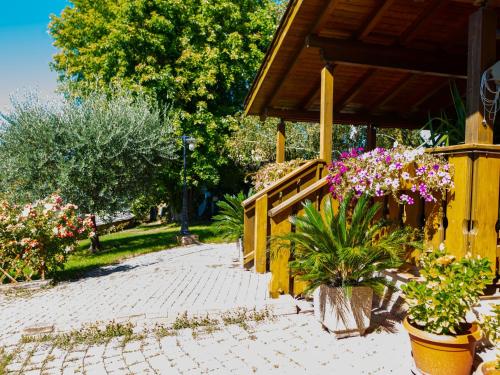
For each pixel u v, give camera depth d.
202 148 16.83
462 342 2.50
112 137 10.51
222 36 16.44
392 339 3.43
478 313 3.08
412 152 3.54
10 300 5.46
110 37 14.21
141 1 14.36
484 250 3.29
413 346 2.74
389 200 4.31
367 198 3.82
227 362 3.10
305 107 7.94
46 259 6.46
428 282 2.77
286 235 3.71
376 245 3.43
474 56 3.43
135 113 11.46
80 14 16.03
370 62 5.12
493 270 3.31
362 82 6.89
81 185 10.41
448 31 5.26
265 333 3.68
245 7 17.69
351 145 13.81
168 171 15.95
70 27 16.39
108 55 14.76
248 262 6.39
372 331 3.60
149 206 20.17
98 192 10.64
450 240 3.46
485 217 3.29
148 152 11.13
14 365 3.20
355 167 3.97
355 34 5.24
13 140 10.20
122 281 6.21
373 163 3.76
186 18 15.83
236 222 7.44
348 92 7.43
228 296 4.75
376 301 4.28
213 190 21.34
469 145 3.23
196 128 16.47
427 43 5.50
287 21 5.19
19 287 6.16
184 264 7.59
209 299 4.66
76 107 10.88
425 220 3.76
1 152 10.25
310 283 3.96
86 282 6.44
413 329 2.69
